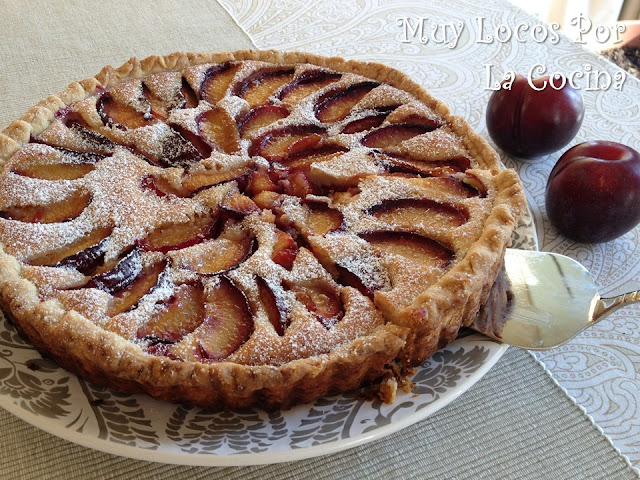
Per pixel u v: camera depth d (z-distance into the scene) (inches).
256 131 19.3
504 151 21.6
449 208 17.2
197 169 18.1
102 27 25.9
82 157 18.1
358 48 25.7
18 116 21.7
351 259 16.1
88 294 15.1
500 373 15.9
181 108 19.7
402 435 14.9
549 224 19.4
